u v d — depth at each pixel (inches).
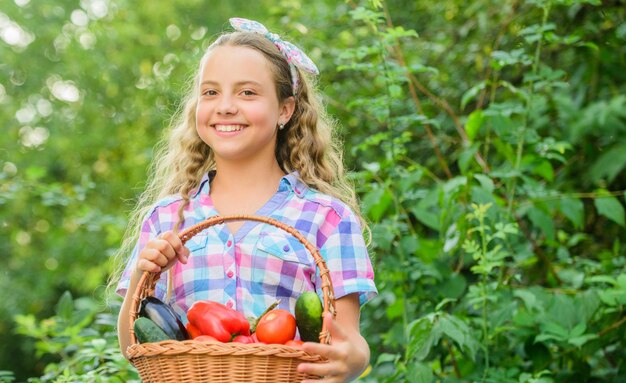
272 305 97.0
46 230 465.1
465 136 193.5
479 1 241.9
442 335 152.3
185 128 120.0
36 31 495.5
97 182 434.3
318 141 117.6
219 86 104.4
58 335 170.4
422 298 164.1
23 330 170.9
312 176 114.2
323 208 106.8
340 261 104.8
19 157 474.9
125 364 150.9
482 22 226.7
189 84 137.3
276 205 106.6
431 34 257.0
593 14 221.6
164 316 92.8
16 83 507.8
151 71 380.5
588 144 213.8
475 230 156.5
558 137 217.2
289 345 90.0
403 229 169.5
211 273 103.0
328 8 257.3
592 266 174.9
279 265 102.7
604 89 226.2
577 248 215.2
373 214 164.7
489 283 165.5
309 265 103.4
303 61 111.5
